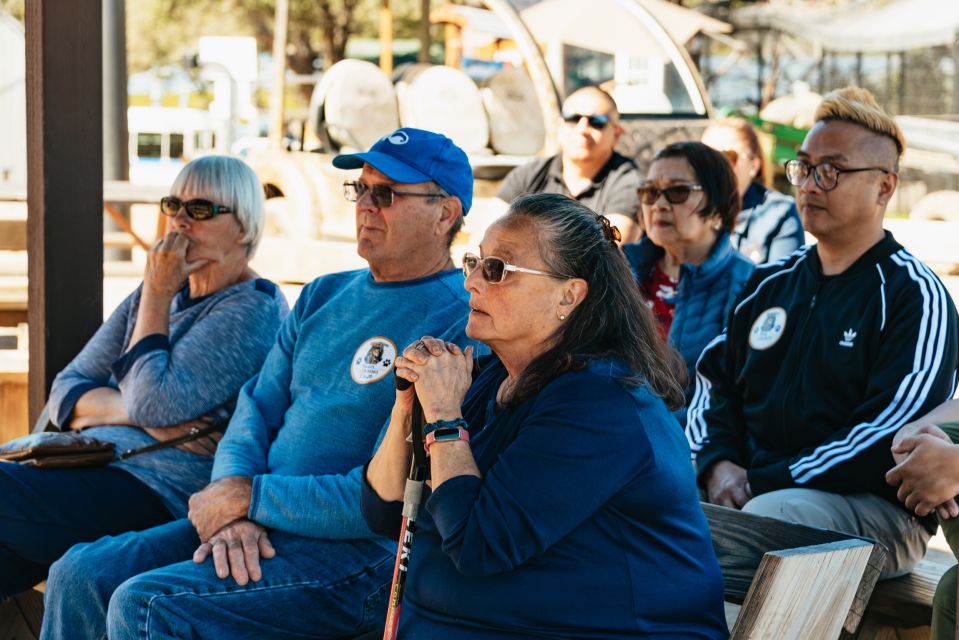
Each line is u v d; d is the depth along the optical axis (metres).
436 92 8.64
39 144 3.84
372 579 2.83
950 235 6.54
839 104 3.08
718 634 2.20
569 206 2.27
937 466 2.41
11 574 3.24
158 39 24.41
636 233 5.37
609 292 2.23
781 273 3.28
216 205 3.39
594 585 2.09
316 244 6.41
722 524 2.58
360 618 2.82
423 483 2.31
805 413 3.07
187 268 3.37
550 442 2.09
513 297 2.22
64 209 3.89
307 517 2.75
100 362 3.60
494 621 2.13
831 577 2.16
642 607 2.10
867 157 3.01
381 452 2.47
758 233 5.23
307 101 21.73
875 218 3.07
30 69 3.85
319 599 2.74
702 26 12.55
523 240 2.22
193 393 3.25
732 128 5.39
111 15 8.65
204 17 24.33
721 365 3.37
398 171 2.87
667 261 4.05
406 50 21.77
